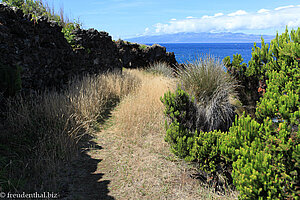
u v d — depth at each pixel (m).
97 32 8.51
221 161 3.02
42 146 3.45
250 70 4.50
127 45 15.20
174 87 5.29
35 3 7.09
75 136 4.10
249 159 2.37
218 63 5.02
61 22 7.77
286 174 2.17
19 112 3.96
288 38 3.54
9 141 3.48
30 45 4.60
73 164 3.47
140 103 6.09
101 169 3.43
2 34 3.84
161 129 5.11
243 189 2.15
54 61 5.58
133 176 3.29
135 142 4.46
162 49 16.47
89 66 7.76
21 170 2.99
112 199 2.74
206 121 4.36
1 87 3.71
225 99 4.61
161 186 3.09
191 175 3.41
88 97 5.79
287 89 2.99
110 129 5.06
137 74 11.62
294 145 2.27
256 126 2.72
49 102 4.60
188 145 3.37
